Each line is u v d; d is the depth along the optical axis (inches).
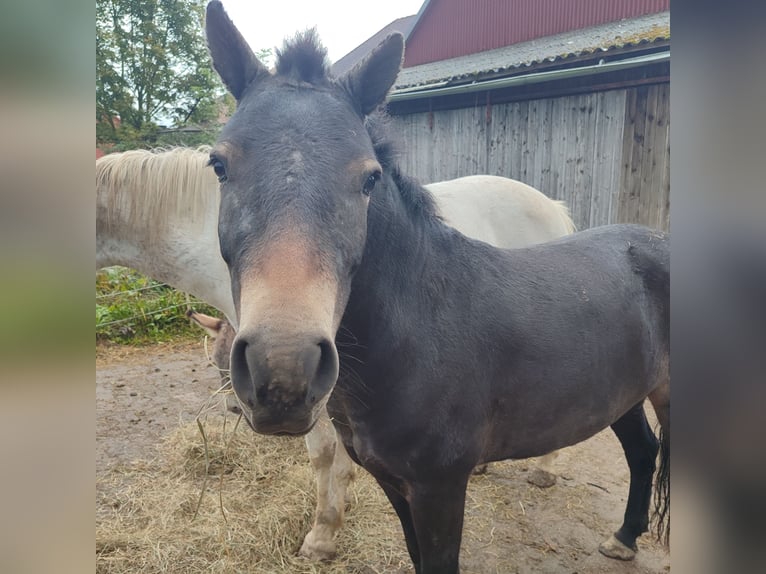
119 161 102.2
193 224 103.6
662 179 229.6
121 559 101.4
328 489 102.7
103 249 107.1
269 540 106.3
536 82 255.8
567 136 262.5
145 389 187.6
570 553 106.7
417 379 65.5
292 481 123.7
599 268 84.4
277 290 46.5
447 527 70.9
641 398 89.9
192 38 553.0
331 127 55.8
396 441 67.0
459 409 67.4
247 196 51.8
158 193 101.7
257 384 44.7
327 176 52.5
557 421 76.3
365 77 64.7
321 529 104.2
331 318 48.3
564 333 74.8
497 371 70.9
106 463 136.3
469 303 70.9
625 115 238.7
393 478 70.2
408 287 67.0
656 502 118.9
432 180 335.6
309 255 48.5
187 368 210.1
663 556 106.1
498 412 72.7
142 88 538.6
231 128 56.4
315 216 50.3
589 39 353.1
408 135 346.0
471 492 126.0
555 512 119.2
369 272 63.3
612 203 249.4
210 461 133.6
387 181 68.0
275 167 51.8
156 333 248.7
